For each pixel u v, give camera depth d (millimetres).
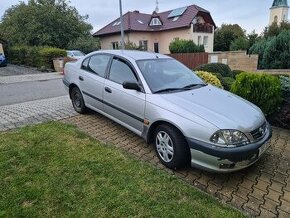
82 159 3594
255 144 3061
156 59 4418
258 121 3297
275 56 15570
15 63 25844
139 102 3773
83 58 5367
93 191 2906
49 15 29141
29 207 2633
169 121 3311
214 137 2963
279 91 5270
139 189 2965
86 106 5324
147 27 31984
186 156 3316
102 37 33938
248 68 14812
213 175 3361
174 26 30156
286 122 5113
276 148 4199
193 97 3639
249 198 2920
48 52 19797
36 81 13312
